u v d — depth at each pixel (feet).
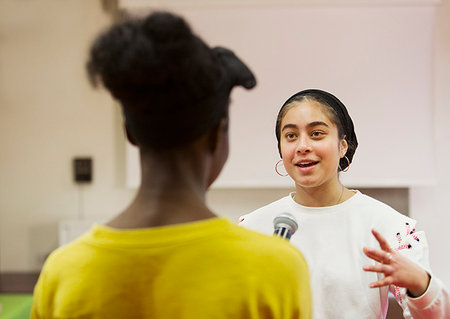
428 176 10.16
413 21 10.12
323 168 4.10
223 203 10.80
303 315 2.18
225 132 2.27
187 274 2.04
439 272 10.42
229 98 2.27
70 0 10.85
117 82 1.98
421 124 10.17
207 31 10.36
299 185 4.42
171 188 2.17
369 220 4.17
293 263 2.17
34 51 10.92
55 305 2.14
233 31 10.32
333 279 4.01
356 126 10.23
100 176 10.99
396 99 10.19
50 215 11.08
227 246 2.09
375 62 10.20
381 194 10.43
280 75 10.30
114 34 2.02
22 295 9.15
